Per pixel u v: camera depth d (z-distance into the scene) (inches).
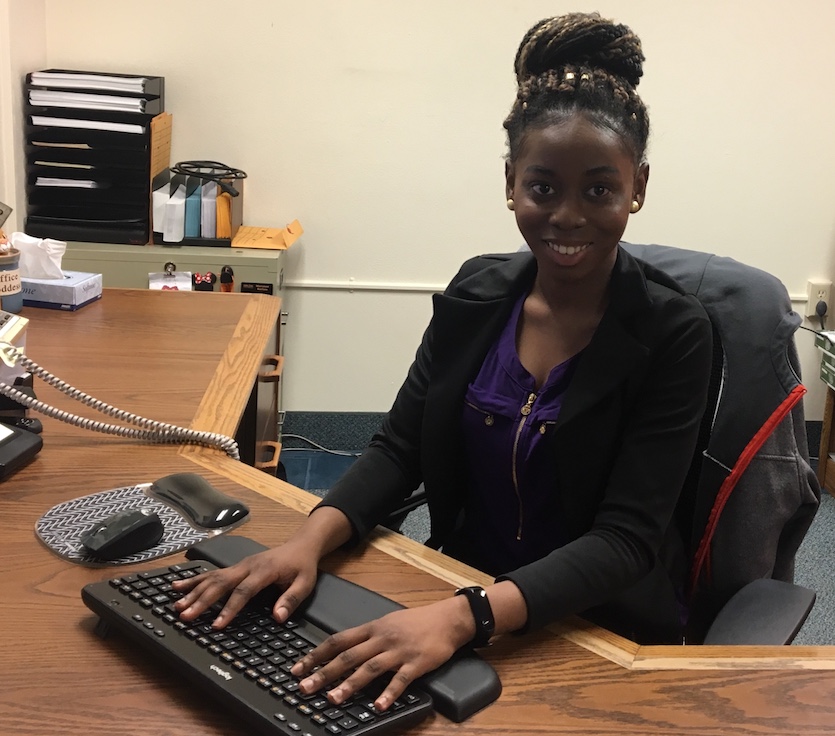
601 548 39.2
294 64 117.9
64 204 111.6
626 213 39.9
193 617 34.5
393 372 129.3
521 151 40.4
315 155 121.0
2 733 29.2
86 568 39.8
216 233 113.3
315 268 124.9
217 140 120.2
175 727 30.0
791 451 51.4
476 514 48.4
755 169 122.0
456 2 116.1
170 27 116.3
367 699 30.8
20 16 107.6
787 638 42.7
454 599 35.2
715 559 51.4
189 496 45.8
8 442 49.7
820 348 121.1
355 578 40.4
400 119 120.0
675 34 117.4
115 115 108.4
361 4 116.0
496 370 44.6
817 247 125.0
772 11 116.8
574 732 30.5
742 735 30.5
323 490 116.6
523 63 42.6
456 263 125.3
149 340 71.9
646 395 42.1
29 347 68.2
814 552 107.3
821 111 120.3
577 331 43.1
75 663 33.2
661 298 42.4
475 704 31.4
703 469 50.3
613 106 39.2
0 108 105.4
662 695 32.7
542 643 36.0
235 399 60.1
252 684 30.9
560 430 41.5
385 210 123.1
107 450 52.4
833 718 31.5
